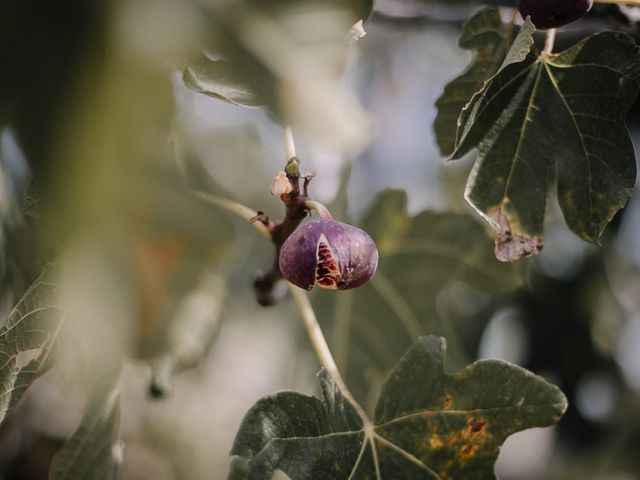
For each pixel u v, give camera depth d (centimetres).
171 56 33
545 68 65
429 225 88
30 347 59
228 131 100
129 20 32
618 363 127
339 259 55
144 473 125
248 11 33
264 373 127
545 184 65
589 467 130
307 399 62
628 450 130
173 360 71
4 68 33
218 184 65
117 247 31
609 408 130
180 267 35
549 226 118
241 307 115
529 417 62
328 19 34
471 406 63
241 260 93
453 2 88
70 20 32
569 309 123
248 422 60
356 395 88
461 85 71
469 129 61
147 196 33
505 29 69
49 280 56
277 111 33
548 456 140
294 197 62
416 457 64
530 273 122
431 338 65
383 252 88
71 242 31
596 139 65
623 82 65
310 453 62
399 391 64
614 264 121
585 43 65
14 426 104
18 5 33
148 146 33
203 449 130
